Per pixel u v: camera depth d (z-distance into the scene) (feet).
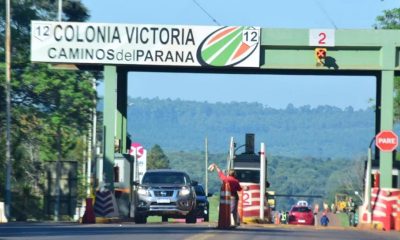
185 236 171.83
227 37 284.61
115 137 302.86
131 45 285.43
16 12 402.11
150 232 186.09
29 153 405.80
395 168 284.82
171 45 284.82
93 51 285.43
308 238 176.45
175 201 268.62
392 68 282.15
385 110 282.56
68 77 387.14
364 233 208.33
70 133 405.59
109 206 280.92
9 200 346.95
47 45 285.23
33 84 382.22
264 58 286.25
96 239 163.43
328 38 282.77
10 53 361.51
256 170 336.70
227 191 204.23
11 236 172.35
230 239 166.61
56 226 223.10
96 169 295.48
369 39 282.36
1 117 394.11
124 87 311.68
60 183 369.71
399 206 249.14
